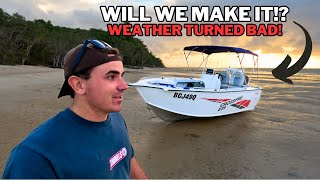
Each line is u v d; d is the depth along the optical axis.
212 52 11.41
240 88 11.11
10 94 14.28
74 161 1.03
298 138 8.46
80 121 1.12
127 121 9.82
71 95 1.18
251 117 11.47
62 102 12.50
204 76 10.90
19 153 0.97
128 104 13.20
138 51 97.75
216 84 10.56
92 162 1.08
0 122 8.42
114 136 1.25
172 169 5.64
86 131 1.12
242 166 5.99
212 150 6.98
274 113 12.60
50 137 1.02
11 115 9.46
